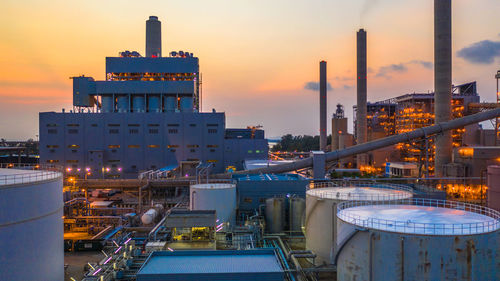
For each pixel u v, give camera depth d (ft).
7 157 413.39
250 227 135.33
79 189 230.68
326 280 102.53
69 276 128.98
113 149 351.05
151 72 380.58
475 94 448.65
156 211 172.04
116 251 108.47
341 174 387.14
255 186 175.73
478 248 64.69
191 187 160.66
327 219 106.73
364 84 445.37
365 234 70.33
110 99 372.58
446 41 303.27
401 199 101.45
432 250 64.39
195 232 113.60
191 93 372.79
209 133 357.41
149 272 77.10
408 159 424.46
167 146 354.13
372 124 523.29
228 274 76.48
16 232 89.15
